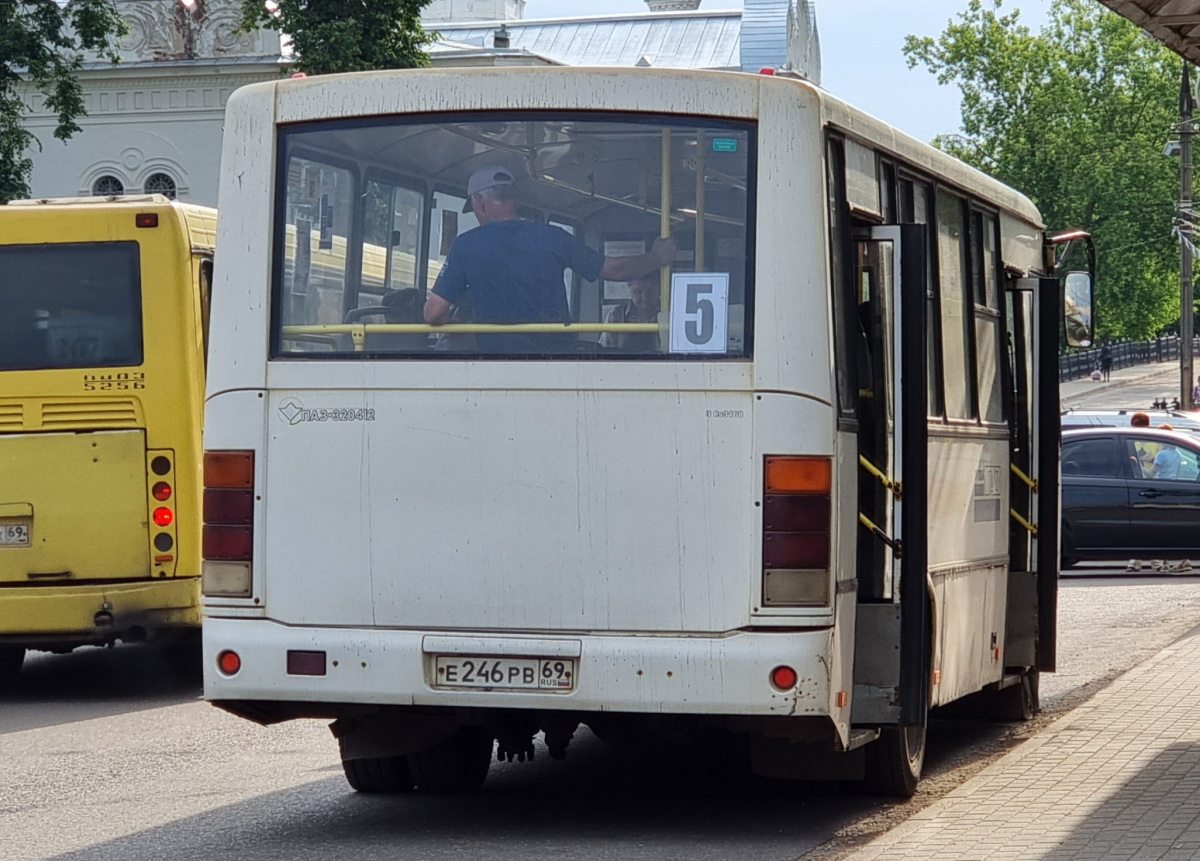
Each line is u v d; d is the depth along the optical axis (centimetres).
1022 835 705
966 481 919
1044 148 7969
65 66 3506
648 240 709
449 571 712
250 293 739
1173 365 9838
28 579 1277
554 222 718
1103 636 1644
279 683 722
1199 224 7075
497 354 714
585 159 716
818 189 701
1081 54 8138
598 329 709
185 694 1336
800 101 704
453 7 7162
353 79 739
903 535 752
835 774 802
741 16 6538
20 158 3459
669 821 786
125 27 3519
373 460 721
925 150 862
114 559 1277
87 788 916
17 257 1291
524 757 843
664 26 6562
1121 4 1116
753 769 797
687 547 694
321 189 740
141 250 1284
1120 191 7931
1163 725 1038
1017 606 1047
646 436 700
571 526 703
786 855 705
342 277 732
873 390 765
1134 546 2286
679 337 702
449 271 722
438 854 713
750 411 693
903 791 835
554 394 707
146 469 1277
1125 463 2306
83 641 1299
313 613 723
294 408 730
